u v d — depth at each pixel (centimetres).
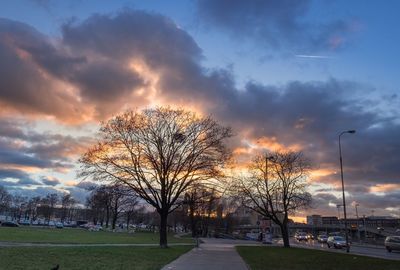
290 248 4822
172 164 4062
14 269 1549
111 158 4031
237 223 13712
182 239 6906
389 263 2717
